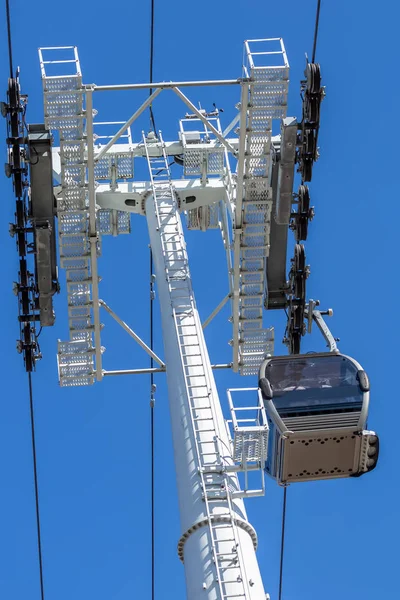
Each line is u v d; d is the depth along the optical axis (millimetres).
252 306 43812
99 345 43906
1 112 39812
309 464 31500
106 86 39125
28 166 40625
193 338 37750
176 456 34594
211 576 31656
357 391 31516
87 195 42938
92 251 42000
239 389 32125
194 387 35969
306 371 31828
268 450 32000
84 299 43250
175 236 41125
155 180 43812
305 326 42781
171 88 39844
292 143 40031
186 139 44531
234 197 43438
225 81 39469
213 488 33156
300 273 42344
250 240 42500
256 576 32031
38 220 41125
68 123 39750
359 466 31516
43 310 42344
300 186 41500
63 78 38719
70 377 44188
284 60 39281
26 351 42781
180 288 39438
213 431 34562
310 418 31266
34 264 41812
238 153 40781
